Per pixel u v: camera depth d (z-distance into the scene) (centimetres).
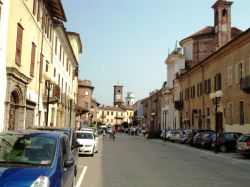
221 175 1525
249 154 2336
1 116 1841
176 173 1548
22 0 2123
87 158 2150
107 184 1203
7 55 1894
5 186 599
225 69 3931
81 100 8912
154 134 6375
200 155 2662
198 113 4997
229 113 3803
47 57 3066
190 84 5481
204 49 6378
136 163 1911
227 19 5922
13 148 748
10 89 1916
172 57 6869
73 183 933
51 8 3053
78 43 6312
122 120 17025
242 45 3450
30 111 2495
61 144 793
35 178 623
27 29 2286
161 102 8225
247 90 3197
